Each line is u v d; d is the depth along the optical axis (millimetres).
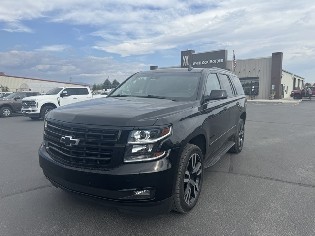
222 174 5309
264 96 40469
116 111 3369
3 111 18547
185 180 3562
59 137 3395
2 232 3197
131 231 3242
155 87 4836
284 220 3508
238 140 6777
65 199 4066
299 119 15352
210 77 5094
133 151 3014
